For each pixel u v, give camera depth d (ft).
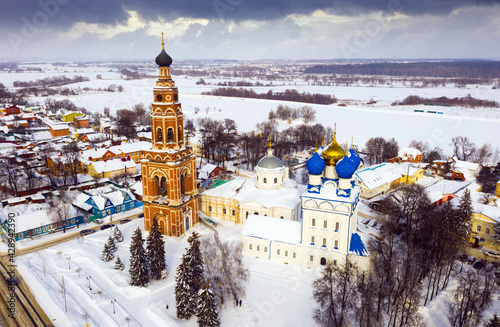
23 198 384.88
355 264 230.68
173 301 230.27
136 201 376.68
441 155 555.69
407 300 218.59
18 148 571.69
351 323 203.10
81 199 364.58
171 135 291.38
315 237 255.50
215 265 241.14
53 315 217.15
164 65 279.28
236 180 354.74
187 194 315.99
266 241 270.67
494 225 288.71
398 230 309.22
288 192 326.03
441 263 236.22
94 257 277.64
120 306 224.94
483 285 238.89
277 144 577.43
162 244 250.78
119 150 531.91
